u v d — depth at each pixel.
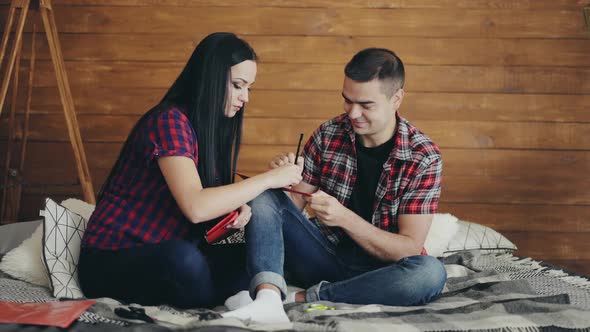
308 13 3.30
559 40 3.30
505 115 3.31
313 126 3.32
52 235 1.92
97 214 1.83
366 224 1.93
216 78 1.80
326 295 1.87
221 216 1.86
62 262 1.90
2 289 1.84
